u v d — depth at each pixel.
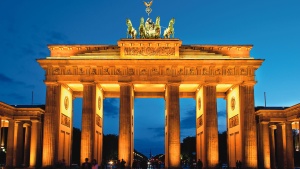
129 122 113.75
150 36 121.88
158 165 128.00
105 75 115.00
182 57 117.81
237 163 109.94
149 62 114.25
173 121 113.62
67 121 125.44
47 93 114.88
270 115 122.44
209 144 113.19
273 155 130.75
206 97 115.25
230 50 120.00
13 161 119.81
